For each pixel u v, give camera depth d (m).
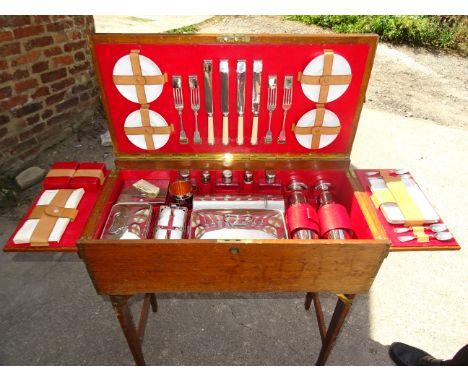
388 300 2.40
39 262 2.58
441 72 5.59
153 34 1.52
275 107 1.73
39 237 1.49
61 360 2.03
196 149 1.88
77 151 3.64
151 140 1.81
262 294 2.43
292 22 7.16
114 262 1.42
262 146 1.87
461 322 2.28
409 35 6.30
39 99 3.38
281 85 1.68
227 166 1.91
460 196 3.29
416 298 2.42
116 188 1.84
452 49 6.32
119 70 1.59
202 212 1.74
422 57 6.00
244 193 1.96
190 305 2.35
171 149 1.87
